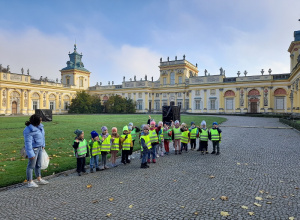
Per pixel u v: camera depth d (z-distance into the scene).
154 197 6.54
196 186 7.40
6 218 5.39
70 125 27.09
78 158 8.90
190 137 13.70
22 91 62.44
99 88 83.75
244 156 11.66
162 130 12.49
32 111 65.06
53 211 5.74
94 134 9.38
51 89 70.69
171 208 5.81
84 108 72.62
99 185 7.66
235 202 6.12
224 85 61.69
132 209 5.79
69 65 81.19
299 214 5.43
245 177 8.27
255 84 57.41
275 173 8.70
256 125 27.59
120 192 6.98
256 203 6.00
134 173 9.10
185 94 70.19
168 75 73.25
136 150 13.67
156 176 8.60
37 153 7.73
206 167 9.77
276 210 5.64
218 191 6.94
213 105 63.59
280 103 54.97
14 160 10.73
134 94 77.06
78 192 7.02
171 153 13.20
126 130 10.70
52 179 8.41
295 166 9.62
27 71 64.75
